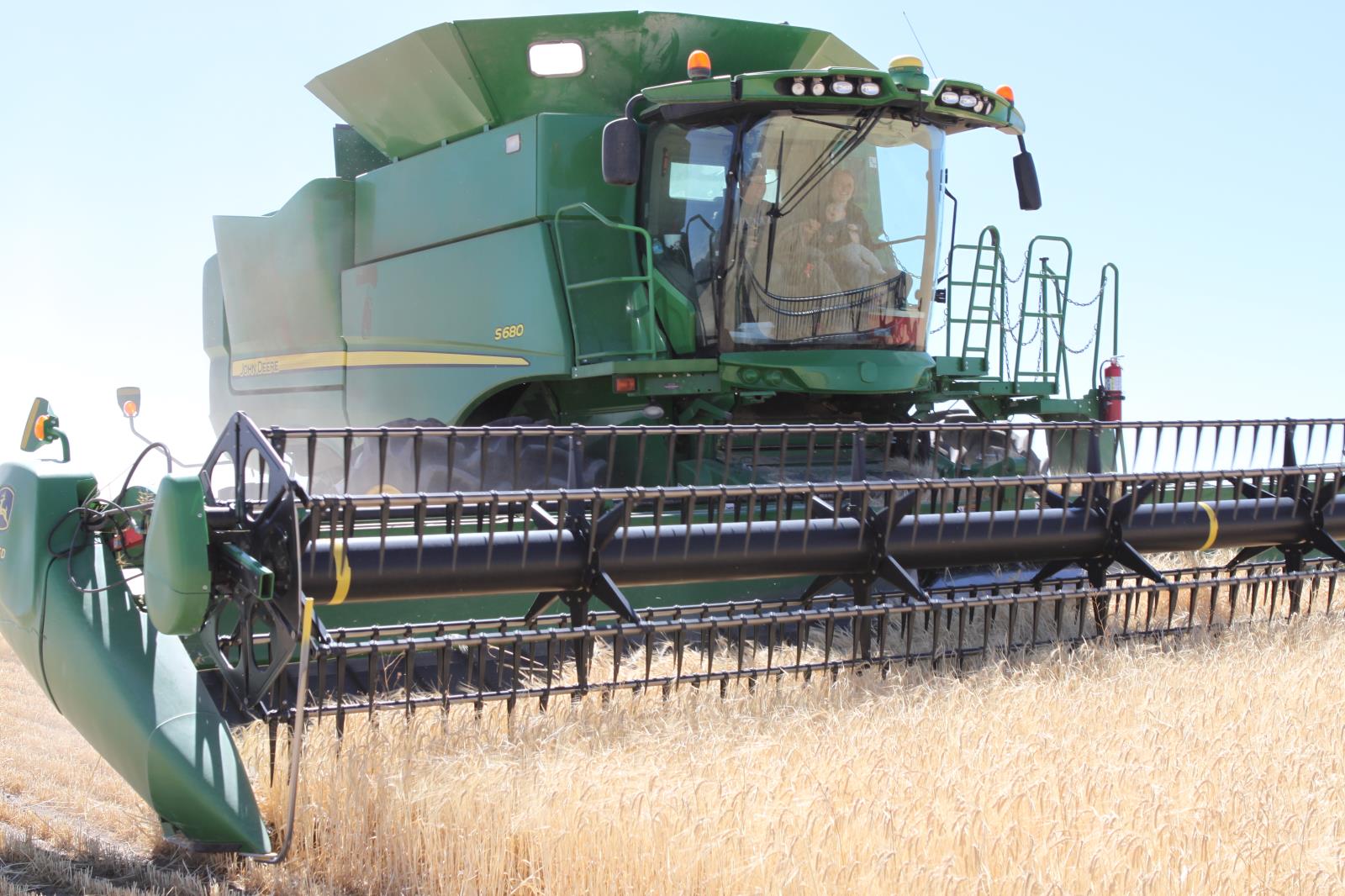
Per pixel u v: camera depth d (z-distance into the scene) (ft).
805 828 11.88
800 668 17.83
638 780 13.10
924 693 17.12
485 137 27.20
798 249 24.36
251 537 14.29
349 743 14.62
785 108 23.73
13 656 27.61
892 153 25.08
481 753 13.91
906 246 25.39
